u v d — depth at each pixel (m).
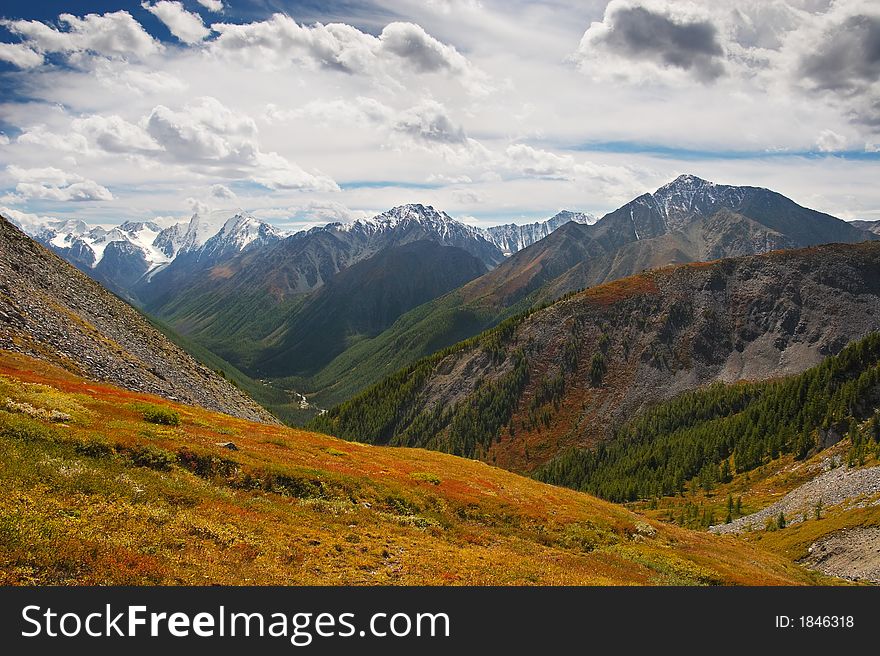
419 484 47.38
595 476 193.00
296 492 35.41
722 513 133.00
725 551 54.53
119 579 16.53
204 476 32.25
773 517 112.94
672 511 143.50
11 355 50.44
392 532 31.97
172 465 30.83
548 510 50.47
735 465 166.88
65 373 53.50
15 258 83.25
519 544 37.19
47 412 31.73
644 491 170.88
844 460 129.62
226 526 23.97
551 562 33.09
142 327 105.94
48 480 21.72
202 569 19.05
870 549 76.44
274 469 35.97
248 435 48.84
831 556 82.06
